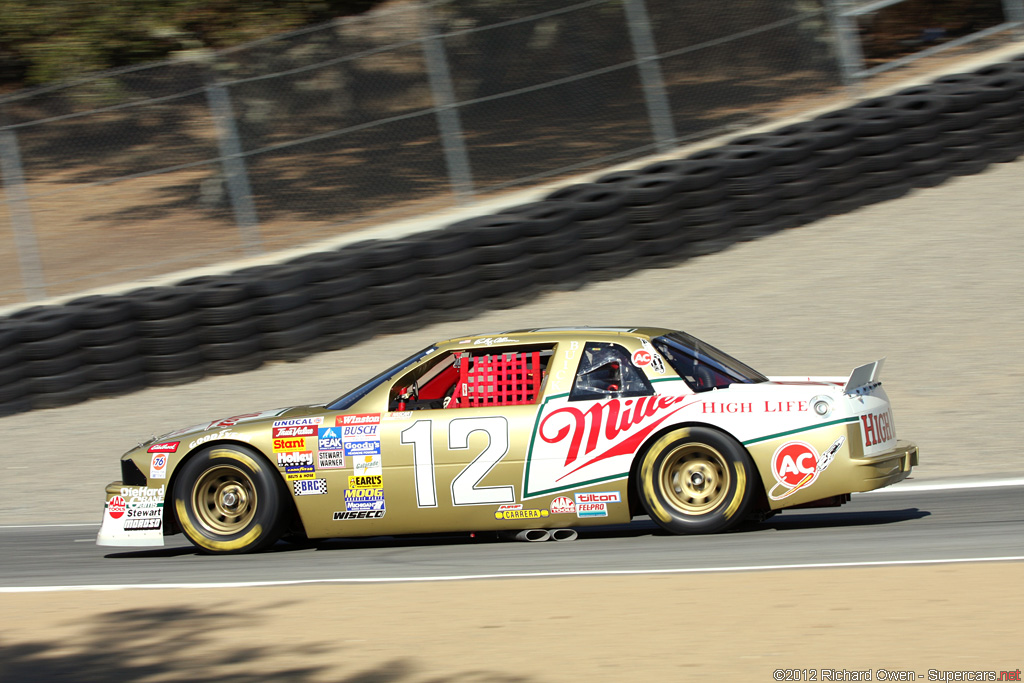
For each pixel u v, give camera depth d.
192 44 63.16
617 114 57.50
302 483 24.94
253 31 61.75
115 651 17.44
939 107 55.69
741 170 52.41
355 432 24.83
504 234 49.19
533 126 57.03
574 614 17.97
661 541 23.73
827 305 45.69
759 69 59.75
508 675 15.21
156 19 62.78
